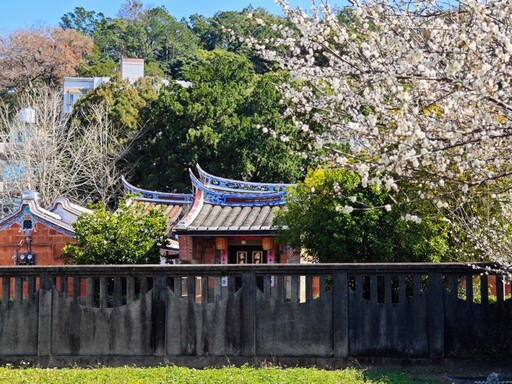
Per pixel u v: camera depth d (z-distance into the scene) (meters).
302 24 8.45
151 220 20.64
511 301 12.39
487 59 7.02
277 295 12.83
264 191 23.30
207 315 12.92
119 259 19.59
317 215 16.89
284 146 36.69
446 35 7.51
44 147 36.44
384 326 12.53
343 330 12.59
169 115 40.88
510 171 7.91
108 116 42.62
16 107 45.72
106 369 12.35
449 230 16.30
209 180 23.84
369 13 8.41
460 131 7.05
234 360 12.78
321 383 10.88
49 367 13.16
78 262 19.72
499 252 11.79
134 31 80.19
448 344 12.41
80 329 13.18
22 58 61.66
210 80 42.94
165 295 13.04
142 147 42.72
